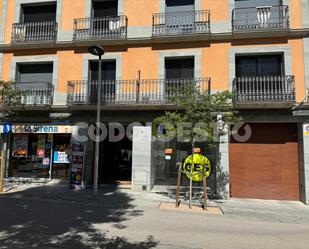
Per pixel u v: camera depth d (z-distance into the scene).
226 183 10.56
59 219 6.66
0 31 13.38
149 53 12.04
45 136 12.98
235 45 11.34
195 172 9.11
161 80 11.74
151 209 8.16
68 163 12.67
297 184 10.57
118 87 12.03
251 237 5.75
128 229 5.98
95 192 9.50
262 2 11.45
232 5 11.52
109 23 12.45
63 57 12.77
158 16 12.05
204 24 11.50
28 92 12.49
